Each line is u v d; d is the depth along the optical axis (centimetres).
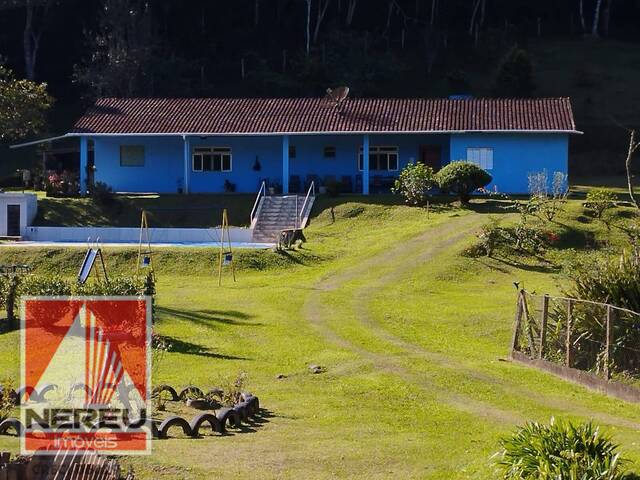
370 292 4216
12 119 6481
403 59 10681
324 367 2797
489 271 4631
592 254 4547
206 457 1789
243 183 6825
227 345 3125
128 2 9281
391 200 6034
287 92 9594
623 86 10062
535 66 10594
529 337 2827
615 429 2012
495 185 6425
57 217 6106
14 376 2452
